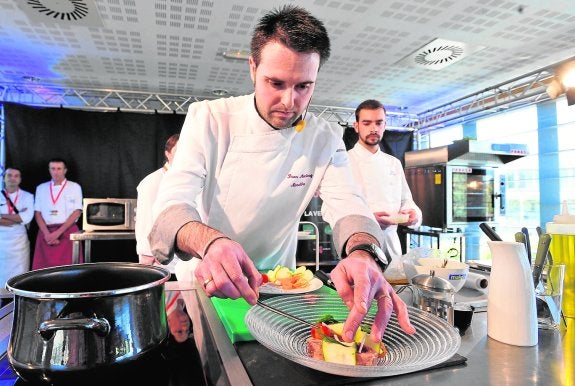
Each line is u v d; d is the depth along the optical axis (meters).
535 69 3.24
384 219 2.18
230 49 2.87
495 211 3.52
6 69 3.40
